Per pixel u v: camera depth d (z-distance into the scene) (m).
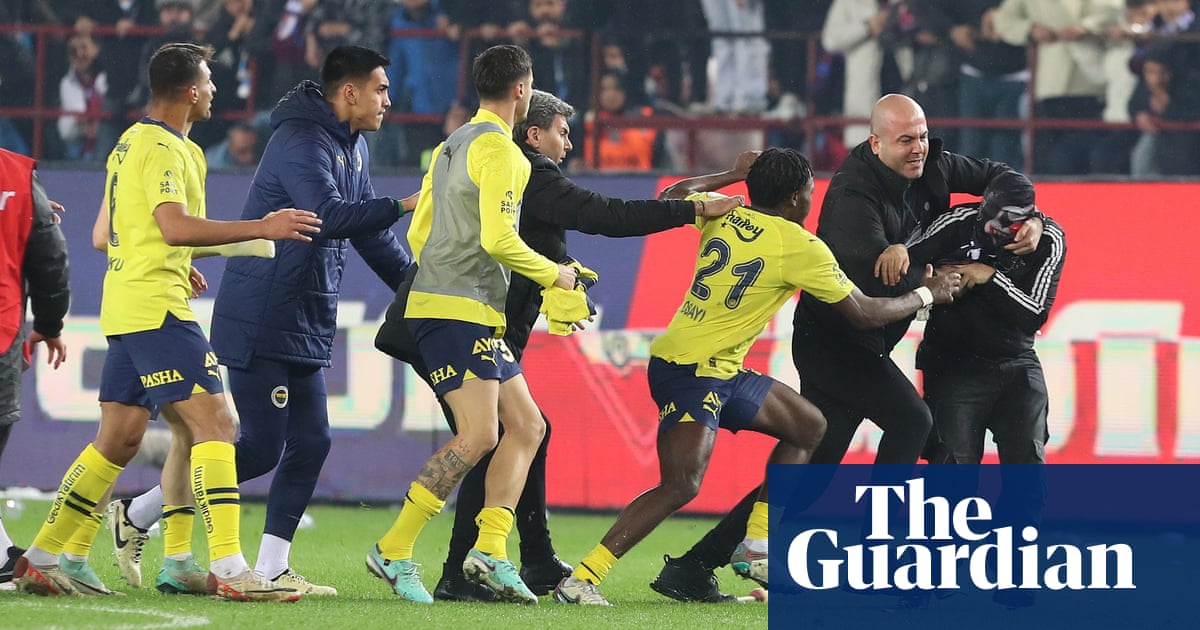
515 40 49.56
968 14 48.94
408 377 39.25
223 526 19.19
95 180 40.06
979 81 48.88
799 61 49.66
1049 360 37.84
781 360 38.69
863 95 49.41
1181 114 48.25
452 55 49.81
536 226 21.11
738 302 20.94
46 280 19.94
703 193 22.39
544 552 22.56
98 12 49.97
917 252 23.61
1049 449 37.78
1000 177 23.22
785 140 49.03
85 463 19.47
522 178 19.70
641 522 20.81
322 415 22.00
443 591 21.05
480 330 19.89
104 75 49.81
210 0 49.78
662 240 39.31
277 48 49.25
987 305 22.97
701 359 21.02
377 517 37.38
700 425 20.88
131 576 21.30
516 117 20.42
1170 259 37.66
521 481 20.53
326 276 21.56
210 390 19.02
